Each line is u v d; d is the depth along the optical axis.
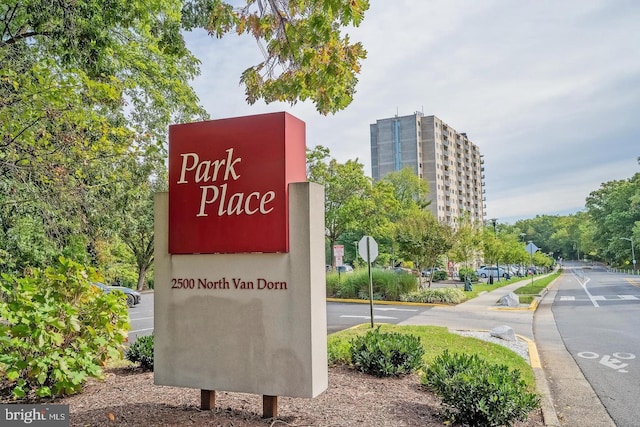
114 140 9.34
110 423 4.11
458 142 106.81
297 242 4.18
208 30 5.89
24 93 6.24
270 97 6.23
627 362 8.41
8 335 4.99
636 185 74.19
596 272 75.38
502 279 43.78
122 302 5.95
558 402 6.07
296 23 5.53
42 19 6.93
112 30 9.75
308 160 37.22
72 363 5.01
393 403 5.03
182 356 4.51
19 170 7.10
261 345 4.23
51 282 5.45
